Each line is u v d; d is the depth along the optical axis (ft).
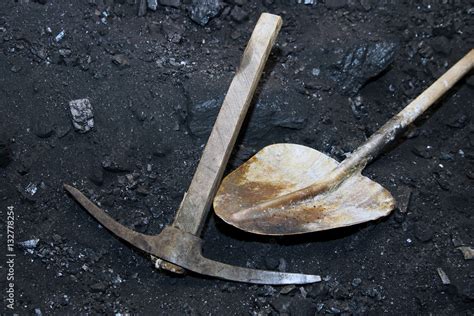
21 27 5.54
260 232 4.84
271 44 5.24
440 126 5.66
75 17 5.63
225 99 5.04
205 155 4.88
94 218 5.02
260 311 4.74
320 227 4.90
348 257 4.99
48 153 5.19
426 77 5.88
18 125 5.24
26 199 5.06
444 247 5.05
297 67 5.72
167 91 5.43
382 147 5.30
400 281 4.91
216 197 4.96
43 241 4.94
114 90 5.39
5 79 5.35
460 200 5.26
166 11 5.88
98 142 5.24
